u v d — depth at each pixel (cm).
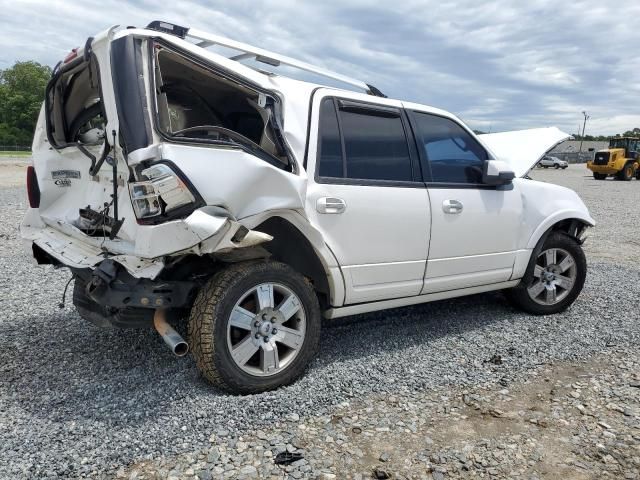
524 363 394
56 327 441
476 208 446
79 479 240
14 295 537
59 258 336
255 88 333
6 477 237
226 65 322
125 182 306
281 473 251
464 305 543
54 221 384
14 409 299
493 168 446
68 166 377
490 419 312
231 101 389
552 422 309
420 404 327
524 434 295
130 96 282
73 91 378
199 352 309
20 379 339
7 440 266
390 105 414
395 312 511
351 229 370
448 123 455
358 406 321
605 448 282
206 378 318
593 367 392
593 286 629
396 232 394
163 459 258
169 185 277
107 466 249
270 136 336
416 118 430
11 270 651
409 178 412
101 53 303
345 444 279
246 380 320
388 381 356
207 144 297
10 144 7688
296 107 354
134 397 314
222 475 247
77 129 381
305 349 346
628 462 270
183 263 321
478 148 472
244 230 294
